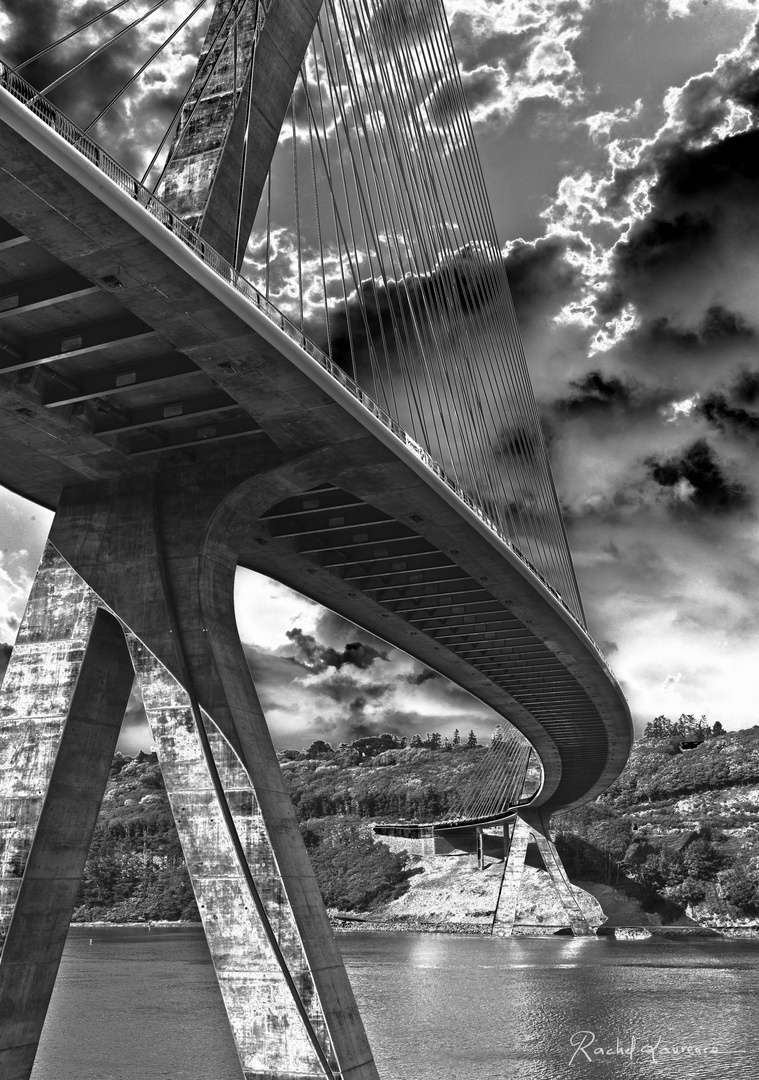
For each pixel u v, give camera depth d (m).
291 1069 23.50
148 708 26.52
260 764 26.42
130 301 20.84
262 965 24.25
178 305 20.94
